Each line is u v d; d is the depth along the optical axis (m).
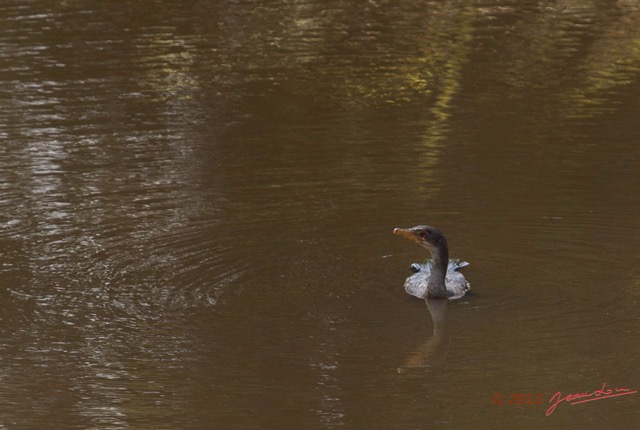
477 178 18.11
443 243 13.84
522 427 11.06
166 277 14.55
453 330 13.12
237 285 14.36
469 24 29.08
